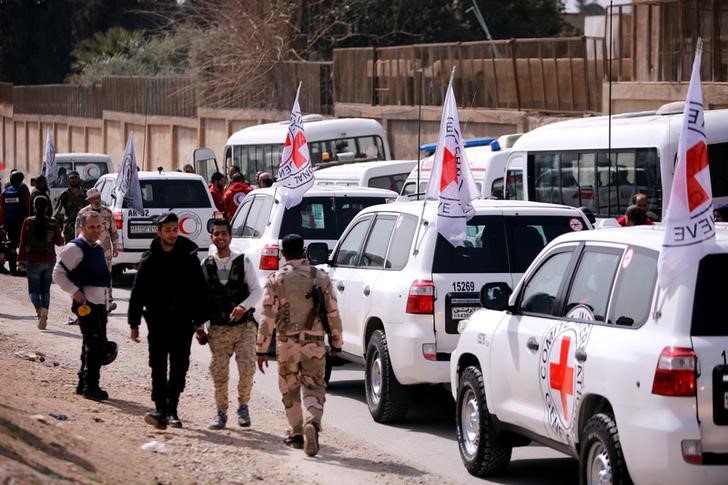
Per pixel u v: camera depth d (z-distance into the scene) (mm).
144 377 29469
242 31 96938
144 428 22250
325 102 87562
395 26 100500
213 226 22844
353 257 27047
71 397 24734
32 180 55000
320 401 21062
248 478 18719
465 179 22625
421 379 23016
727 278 14773
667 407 14438
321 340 21125
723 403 14391
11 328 37062
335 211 34344
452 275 23016
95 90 131750
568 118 62188
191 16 106062
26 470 14516
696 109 14805
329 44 101000
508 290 19281
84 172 71000
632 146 38344
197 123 105500
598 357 15750
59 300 46938
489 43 68688
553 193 43062
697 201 14727
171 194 51156
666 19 55469
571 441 16656
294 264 21188
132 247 50531
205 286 22641
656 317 14977
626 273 16078
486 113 68125
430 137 73750
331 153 59969
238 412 23531
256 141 63750
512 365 18531
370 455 21312
